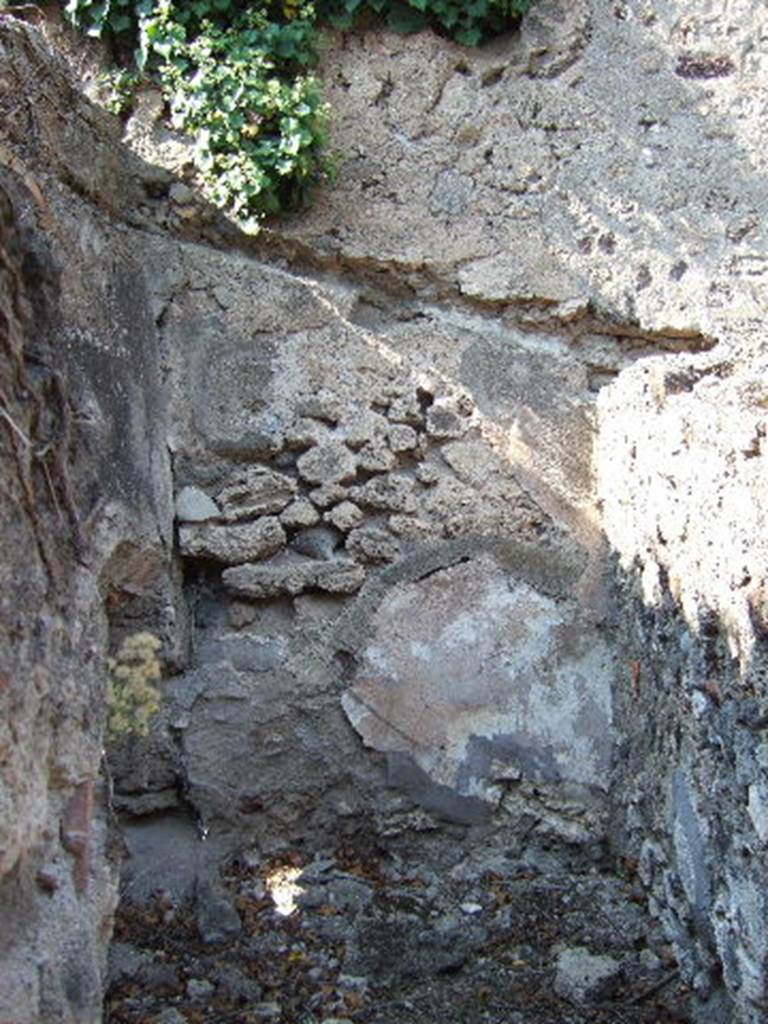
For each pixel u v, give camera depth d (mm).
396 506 3580
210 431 3557
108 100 3625
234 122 3543
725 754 2455
